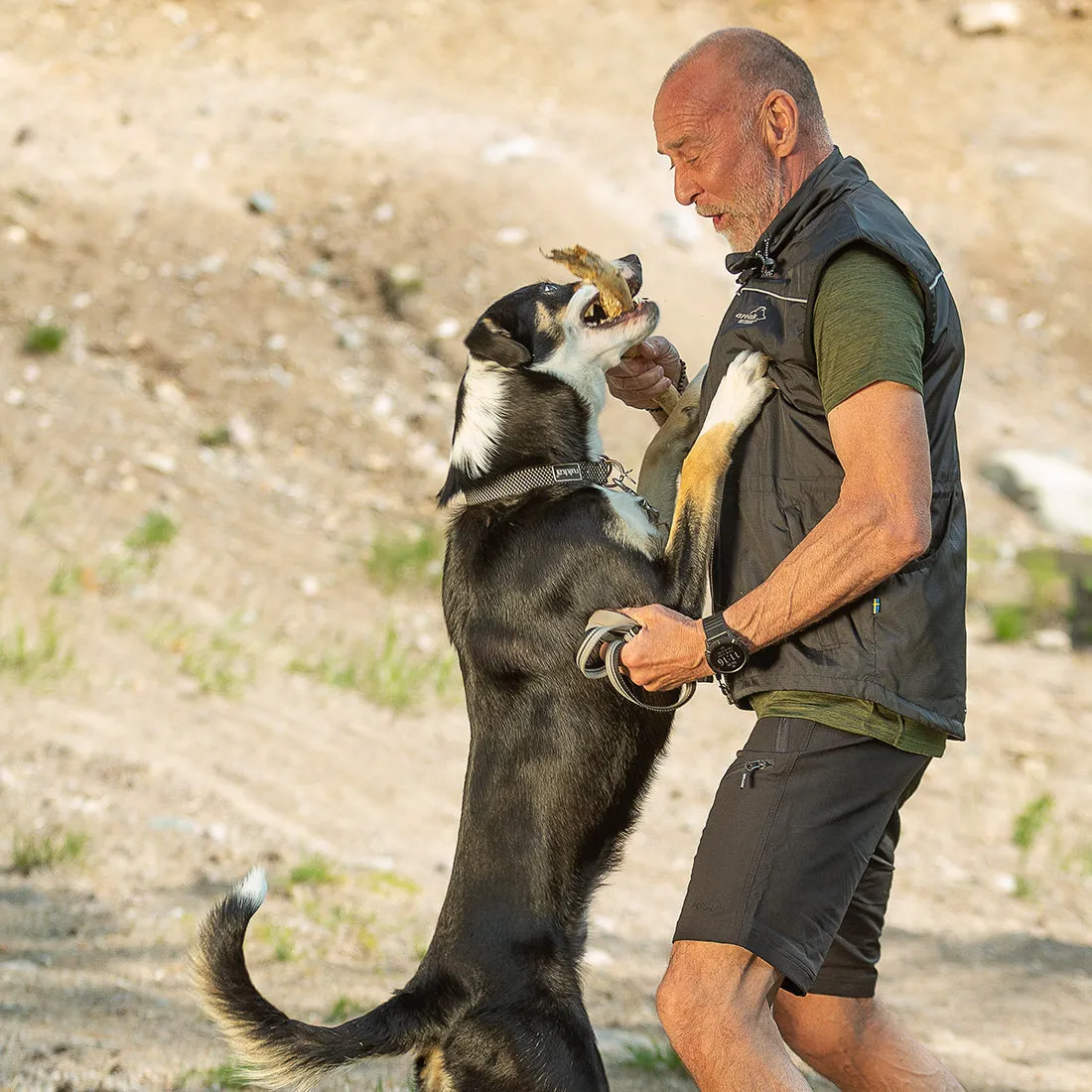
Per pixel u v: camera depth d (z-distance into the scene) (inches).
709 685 582.9
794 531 186.7
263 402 668.1
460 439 240.1
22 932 324.2
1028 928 404.8
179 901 352.2
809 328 181.0
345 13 935.0
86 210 746.8
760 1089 175.2
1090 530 683.4
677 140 192.9
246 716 485.7
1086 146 909.2
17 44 880.3
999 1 992.9
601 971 345.4
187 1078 254.1
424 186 777.6
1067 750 527.5
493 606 221.5
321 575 589.6
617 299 240.8
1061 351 793.6
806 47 960.9
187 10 929.5
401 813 438.9
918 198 860.0
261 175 788.0
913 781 193.2
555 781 213.2
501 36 922.7
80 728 450.0
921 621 179.8
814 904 178.5
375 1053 200.2
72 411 639.1
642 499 234.4
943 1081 205.9
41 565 547.2
